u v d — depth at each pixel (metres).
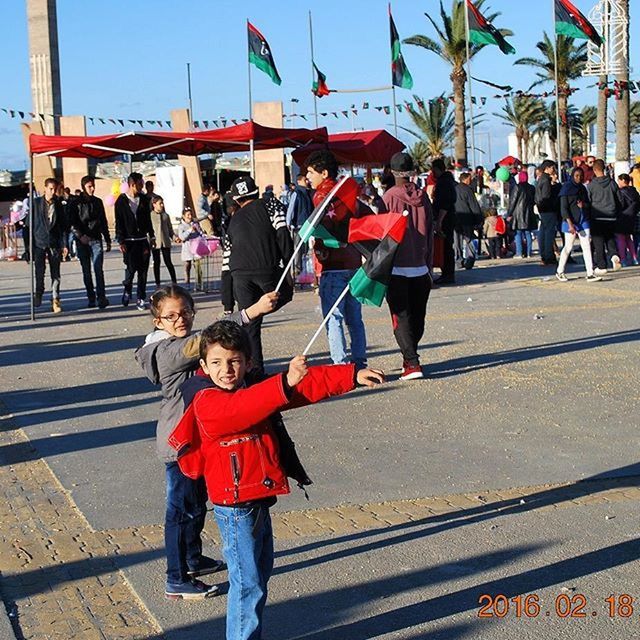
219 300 17.55
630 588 4.91
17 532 5.99
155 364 4.79
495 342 11.74
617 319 13.13
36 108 46.03
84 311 16.61
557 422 8.09
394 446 7.56
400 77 29.22
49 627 4.70
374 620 4.67
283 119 40.47
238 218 9.30
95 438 8.12
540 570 5.16
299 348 11.77
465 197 20.72
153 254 17.73
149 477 6.99
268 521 4.12
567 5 25.03
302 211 10.96
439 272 20.41
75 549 5.68
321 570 5.25
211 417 3.82
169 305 4.79
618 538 5.56
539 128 60.47
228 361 3.88
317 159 8.73
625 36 28.16
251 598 4.00
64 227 16.61
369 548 5.53
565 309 14.23
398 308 9.69
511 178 23.20
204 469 4.11
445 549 5.48
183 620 4.75
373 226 4.77
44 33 45.66
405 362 9.85
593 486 6.50
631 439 7.55
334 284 9.70
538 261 22.00
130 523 6.08
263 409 3.73
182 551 4.98
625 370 9.97
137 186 16.86
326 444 7.66
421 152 58.78
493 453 7.30
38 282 16.94
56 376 10.82
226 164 45.38
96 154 16.80
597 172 18.59
